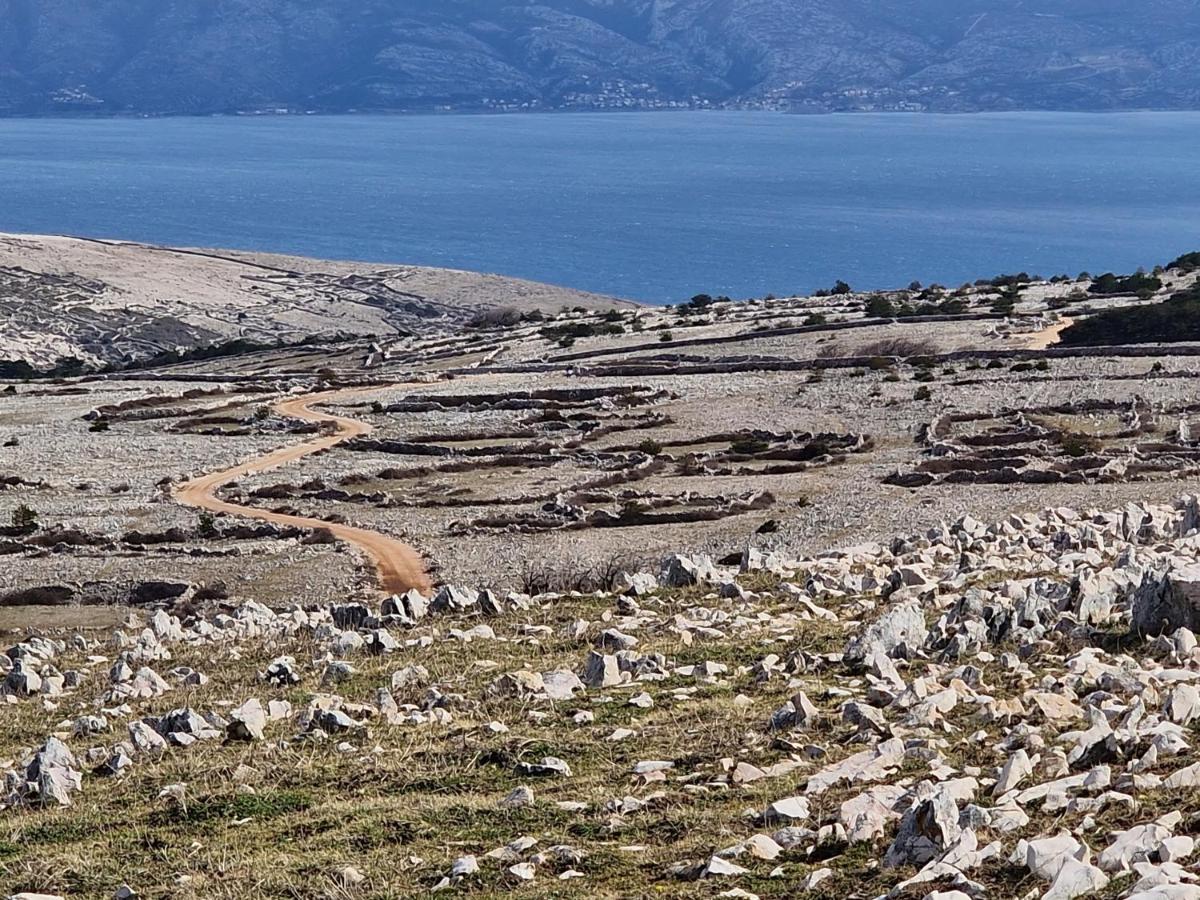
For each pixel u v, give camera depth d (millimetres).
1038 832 17781
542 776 23766
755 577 44875
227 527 112312
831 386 166625
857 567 46062
